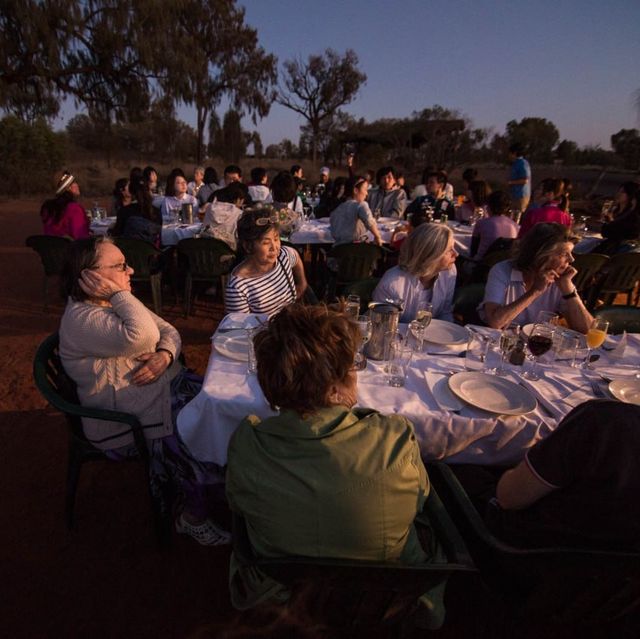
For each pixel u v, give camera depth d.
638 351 2.35
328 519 1.09
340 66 35.97
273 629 1.42
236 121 27.84
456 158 25.20
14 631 1.81
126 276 1.95
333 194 7.49
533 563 1.37
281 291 2.82
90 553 2.17
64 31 13.78
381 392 1.81
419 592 1.22
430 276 2.72
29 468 2.71
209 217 5.34
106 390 1.92
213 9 22.19
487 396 1.79
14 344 4.34
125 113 17.33
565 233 2.52
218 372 1.89
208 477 1.93
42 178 16.48
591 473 1.15
